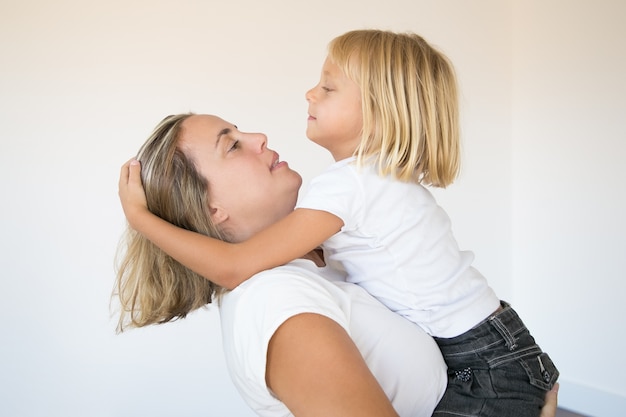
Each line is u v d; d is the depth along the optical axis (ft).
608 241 11.55
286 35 10.69
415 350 3.65
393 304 4.02
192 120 4.10
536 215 12.67
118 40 9.50
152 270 4.10
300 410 2.96
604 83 11.43
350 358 2.97
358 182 3.98
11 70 8.97
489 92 12.62
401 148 4.17
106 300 9.56
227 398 10.36
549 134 12.36
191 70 9.96
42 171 9.16
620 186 11.32
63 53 9.22
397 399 3.55
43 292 9.20
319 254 4.53
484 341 4.08
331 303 3.25
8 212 8.99
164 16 9.77
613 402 11.51
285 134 10.73
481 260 12.68
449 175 4.58
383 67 4.29
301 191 10.85
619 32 11.12
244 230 4.12
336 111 4.46
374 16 11.45
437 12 12.05
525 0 12.57
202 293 4.10
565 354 12.30
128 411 9.71
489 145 12.66
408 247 4.02
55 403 9.30
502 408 3.91
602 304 11.70
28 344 9.13
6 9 8.93
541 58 12.37
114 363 9.62
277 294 3.17
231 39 10.24
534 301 12.80
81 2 9.29
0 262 8.97
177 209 3.96
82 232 9.39
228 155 4.03
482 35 12.51
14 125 9.00
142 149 4.07
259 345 3.09
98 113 9.42
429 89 4.35
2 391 9.01
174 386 10.00
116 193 9.55
